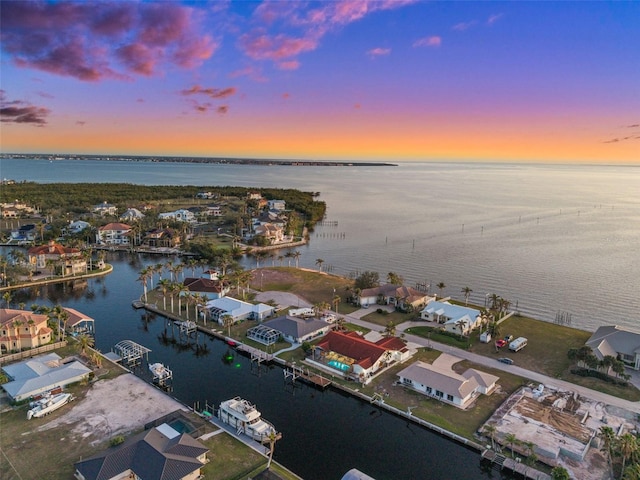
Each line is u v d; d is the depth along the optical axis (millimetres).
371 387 77375
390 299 119375
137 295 130875
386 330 97500
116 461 53469
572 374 81812
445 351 91750
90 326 106125
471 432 64312
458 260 175625
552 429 64062
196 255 181750
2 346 89000
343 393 77250
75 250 158625
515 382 79000
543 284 145875
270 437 58750
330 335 92000
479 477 57750
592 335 96062
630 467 50406
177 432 60500
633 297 133500
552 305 127250
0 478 53969
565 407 70500
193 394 76688
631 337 88188
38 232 197000
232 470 56188
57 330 97812
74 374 76938
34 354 88688
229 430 65688
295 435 65562
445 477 57594
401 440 64875
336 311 114812
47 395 70688
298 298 124688
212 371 85438
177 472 52094
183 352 93688
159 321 110688
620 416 67938
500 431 63750
